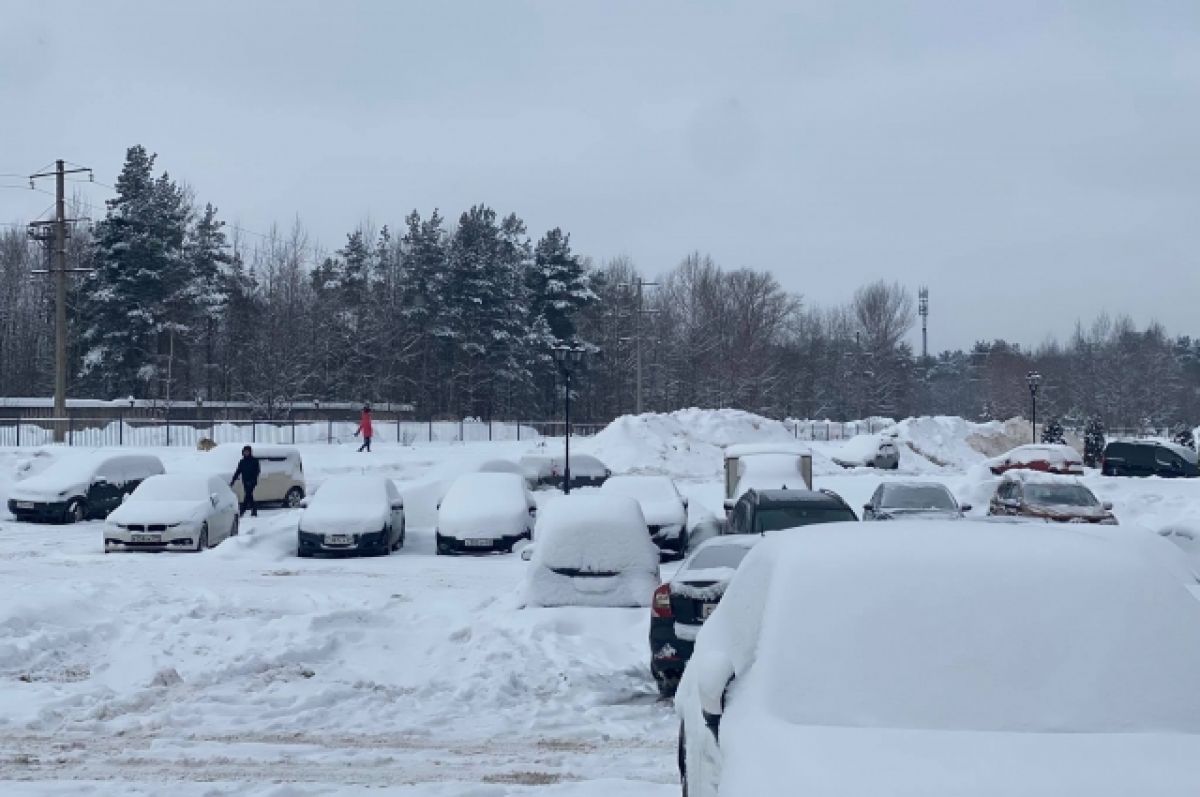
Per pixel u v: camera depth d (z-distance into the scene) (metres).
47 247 50.97
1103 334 130.75
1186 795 3.97
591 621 13.56
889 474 47.56
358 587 18.09
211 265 77.81
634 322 95.94
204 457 32.50
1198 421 116.69
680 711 6.59
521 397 85.44
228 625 13.53
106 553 23.06
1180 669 4.83
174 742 8.98
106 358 67.50
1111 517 24.23
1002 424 68.19
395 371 81.06
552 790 7.61
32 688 10.62
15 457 37.34
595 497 14.94
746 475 27.17
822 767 4.17
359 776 8.06
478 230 84.00
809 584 5.37
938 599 5.17
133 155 69.75
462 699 10.48
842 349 122.94
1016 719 4.64
